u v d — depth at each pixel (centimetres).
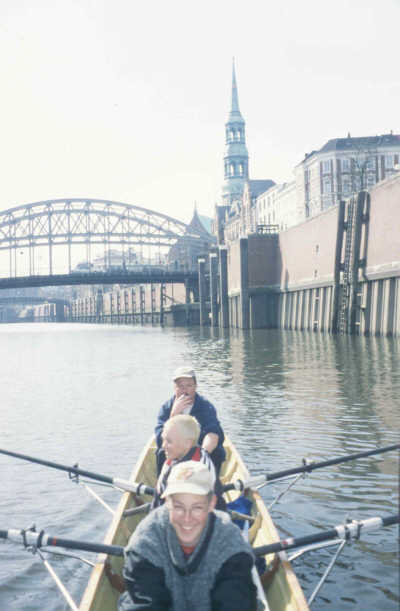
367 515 743
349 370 2294
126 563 372
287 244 6519
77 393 2005
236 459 823
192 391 657
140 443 1200
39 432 1339
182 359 3212
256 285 7019
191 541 353
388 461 991
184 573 356
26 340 6750
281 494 722
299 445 1120
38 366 3147
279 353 3244
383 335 4231
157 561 358
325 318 5341
